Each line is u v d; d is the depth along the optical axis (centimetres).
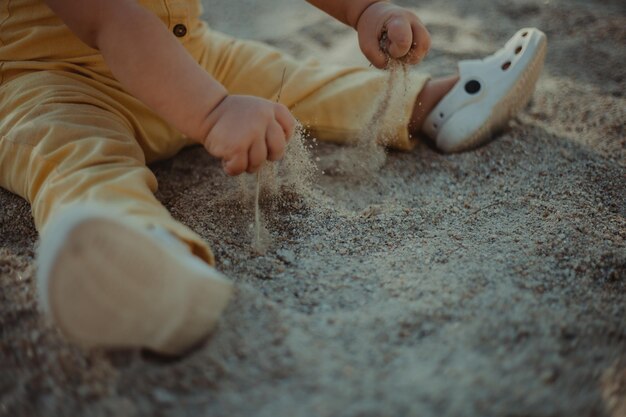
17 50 133
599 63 200
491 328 90
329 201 134
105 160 110
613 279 107
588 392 80
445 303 96
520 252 112
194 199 134
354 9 143
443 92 157
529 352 86
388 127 151
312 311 96
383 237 121
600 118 168
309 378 81
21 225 123
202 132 107
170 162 151
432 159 153
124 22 105
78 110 122
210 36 158
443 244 117
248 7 249
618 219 126
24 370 87
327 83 156
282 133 107
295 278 107
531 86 159
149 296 78
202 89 106
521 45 156
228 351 85
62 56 133
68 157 111
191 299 81
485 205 132
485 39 217
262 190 132
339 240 120
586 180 140
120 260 76
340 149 156
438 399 77
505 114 157
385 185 142
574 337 90
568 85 187
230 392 80
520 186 139
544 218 125
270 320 91
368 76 157
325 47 213
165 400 79
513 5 242
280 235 121
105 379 83
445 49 210
